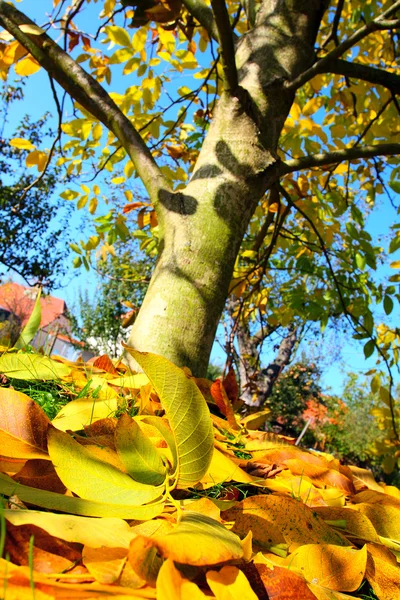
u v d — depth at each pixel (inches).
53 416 26.8
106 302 447.2
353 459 531.5
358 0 89.6
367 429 539.8
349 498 28.7
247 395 159.0
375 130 91.3
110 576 11.2
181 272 45.0
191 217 47.6
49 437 15.7
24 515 11.8
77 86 55.9
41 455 17.3
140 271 258.4
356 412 558.9
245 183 50.2
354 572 16.9
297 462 29.8
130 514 15.1
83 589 10.2
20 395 18.2
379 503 27.8
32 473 17.1
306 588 14.3
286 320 94.2
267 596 13.7
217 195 48.8
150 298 45.1
